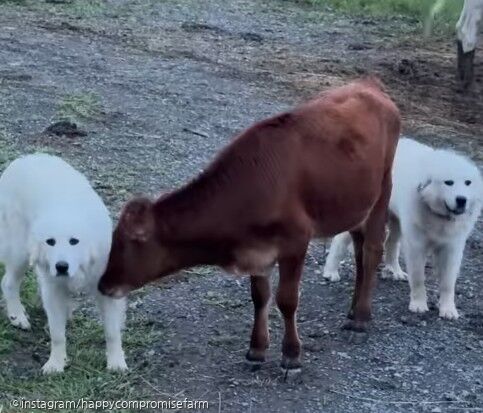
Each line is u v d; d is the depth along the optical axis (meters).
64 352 6.79
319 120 6.79
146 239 6.57
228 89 10.76
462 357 7.10
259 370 6.89
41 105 9.83
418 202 7.31
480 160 9.62
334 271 7.79
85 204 6.68
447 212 7.24
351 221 6.91
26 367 6.82
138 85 10.56
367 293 7.20
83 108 9.81
